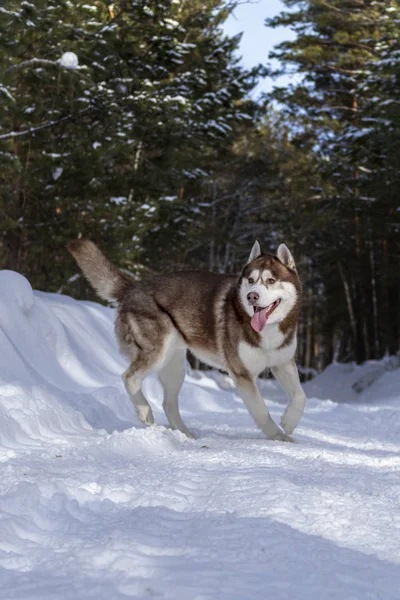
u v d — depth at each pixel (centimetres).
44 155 1614
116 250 1770
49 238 1708
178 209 2442
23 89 1638
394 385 1920
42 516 341
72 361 885
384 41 2195
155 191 2094
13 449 519
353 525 332
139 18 1847
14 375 694
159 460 498
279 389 2544
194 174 2373
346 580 262
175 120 1908
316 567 272
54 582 255
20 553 291
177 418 727
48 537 311
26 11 1371
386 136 2252
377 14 2661
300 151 3588
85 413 732
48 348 849
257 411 679
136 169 2062
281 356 679
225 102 2142
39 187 1688
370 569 274
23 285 844
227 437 709
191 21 2144
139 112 1859
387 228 2938
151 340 705
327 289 4144
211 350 702
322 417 1084
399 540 314
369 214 2980
